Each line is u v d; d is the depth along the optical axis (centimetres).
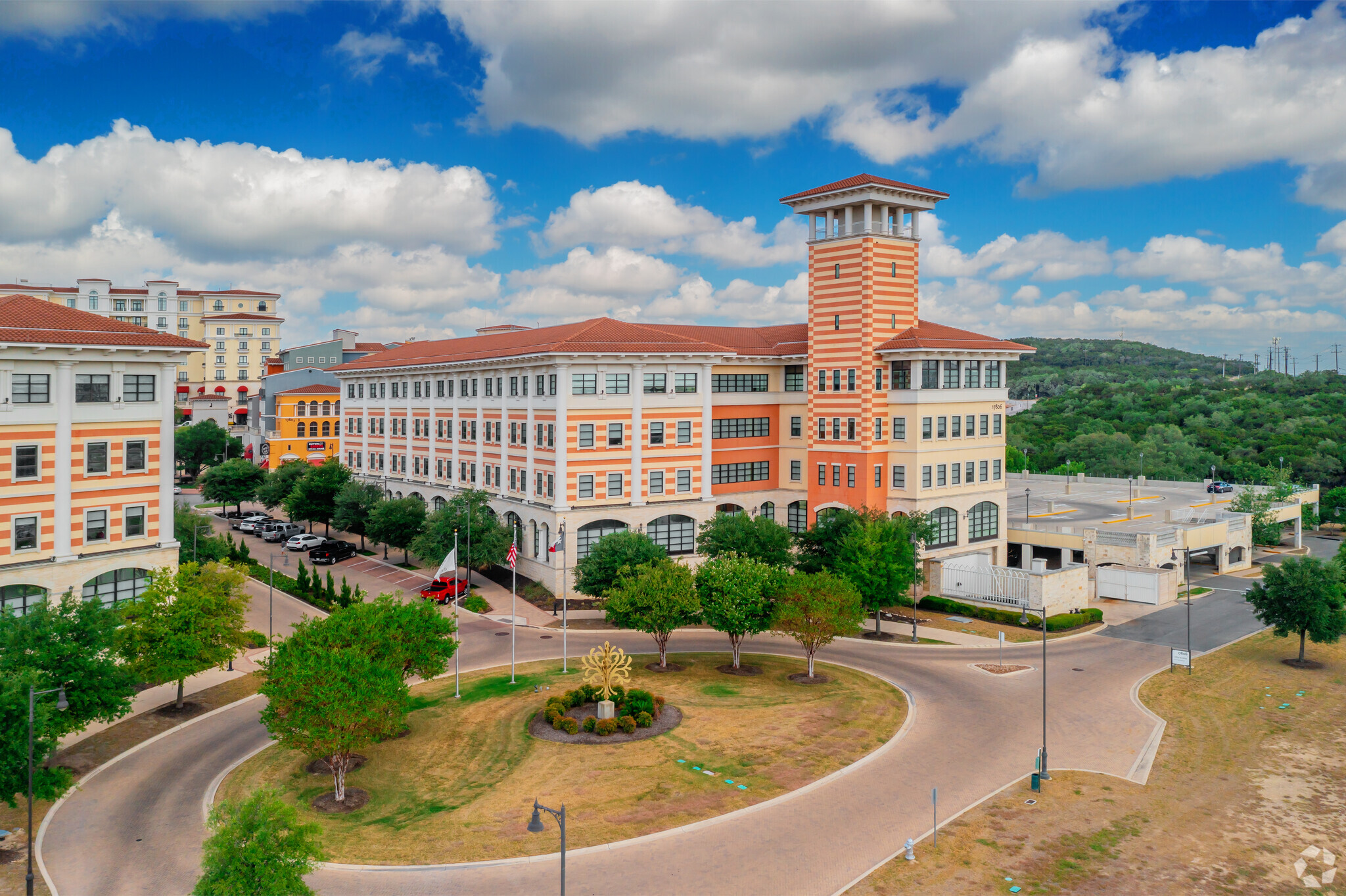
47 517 4853
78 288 17938
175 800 3638
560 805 3497
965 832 3297
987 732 4334
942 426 7631
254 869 2436
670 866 3050
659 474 7575
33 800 3438
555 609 6869
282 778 3822
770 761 3941
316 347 15688
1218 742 4247
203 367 19188
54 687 3700
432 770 3878
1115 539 7844
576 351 7056
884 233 7569
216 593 4744
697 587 5481
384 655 4141
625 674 4538
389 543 8569
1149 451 15575
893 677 5284
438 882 2947
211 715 4656
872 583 6147
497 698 4784
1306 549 10319
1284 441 15588
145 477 5284
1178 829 3350
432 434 9331
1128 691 5016
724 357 8062
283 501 10662
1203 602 7462
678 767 3859
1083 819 3419
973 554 7938
